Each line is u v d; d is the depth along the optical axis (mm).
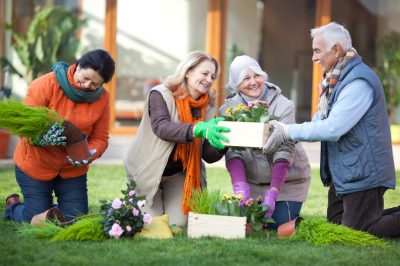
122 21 11688
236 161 5352
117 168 9227
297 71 13500
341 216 5254
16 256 4137
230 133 4816
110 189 7285
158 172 5168
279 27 13297
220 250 4301
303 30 13727
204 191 4984
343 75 4883
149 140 5223
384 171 4844
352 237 4660
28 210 5230
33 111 4883
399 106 11625
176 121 5152
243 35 12414
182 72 5168
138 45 11680
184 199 5195
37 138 4926
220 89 11016
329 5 11484
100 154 5379
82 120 5223
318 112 5137
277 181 5191
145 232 4805
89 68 5008
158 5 11719
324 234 4676
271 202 5113
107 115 5422
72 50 11523
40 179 5211
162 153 5152
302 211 6273
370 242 4641
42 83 5172
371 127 4848
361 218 4887
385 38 11992
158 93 5172
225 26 11414
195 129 4891
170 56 11742
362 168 4828
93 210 5902
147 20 11719
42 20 11477
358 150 4840
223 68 11367
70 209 5324
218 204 4875
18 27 11602
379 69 11891
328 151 5027
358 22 12156
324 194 7344
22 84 11438
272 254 4223
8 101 4910
